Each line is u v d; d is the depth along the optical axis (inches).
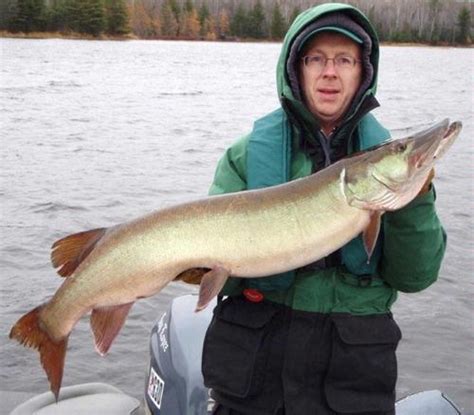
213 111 501.0
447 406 73.8
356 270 56.3
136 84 703.7
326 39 58.3
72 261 59.4
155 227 56.9
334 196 55.0
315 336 56.5
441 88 791.7
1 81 673.0
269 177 58.7
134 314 132.3
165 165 286.8
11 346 121.7
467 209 214.5
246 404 57.8
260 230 55.4
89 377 113.0
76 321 58.2
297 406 56.1
